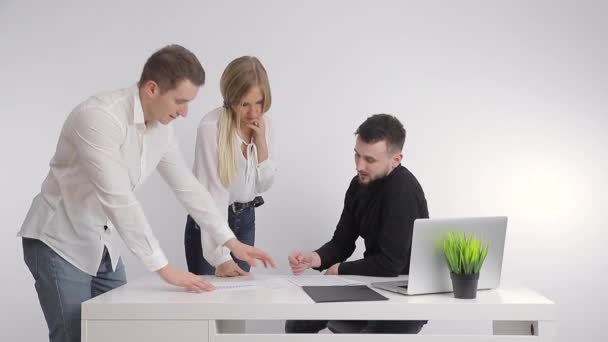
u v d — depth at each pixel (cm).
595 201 320
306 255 235
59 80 322
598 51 321
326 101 321
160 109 188
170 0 321
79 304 196
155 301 168
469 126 321
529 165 321
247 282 203
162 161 213
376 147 224
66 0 321
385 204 223
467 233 183
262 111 244
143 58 321
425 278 180
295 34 321
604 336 320
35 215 196
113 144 180
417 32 321
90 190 192
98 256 198
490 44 321
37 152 322
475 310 167
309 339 166
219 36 321
